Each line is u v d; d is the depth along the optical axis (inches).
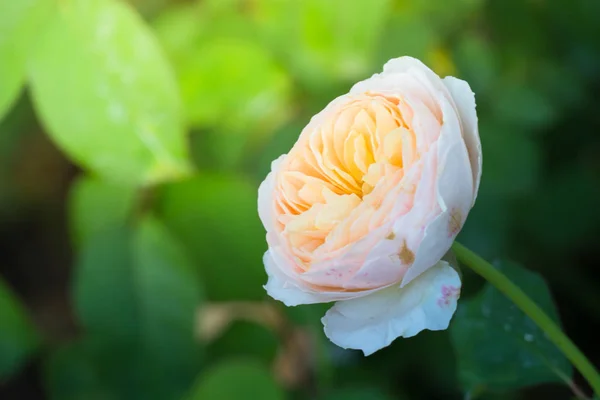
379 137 18.4
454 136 17.8
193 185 25.8
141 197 26.1
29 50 23.8
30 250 41.3
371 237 17.9
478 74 27.3
